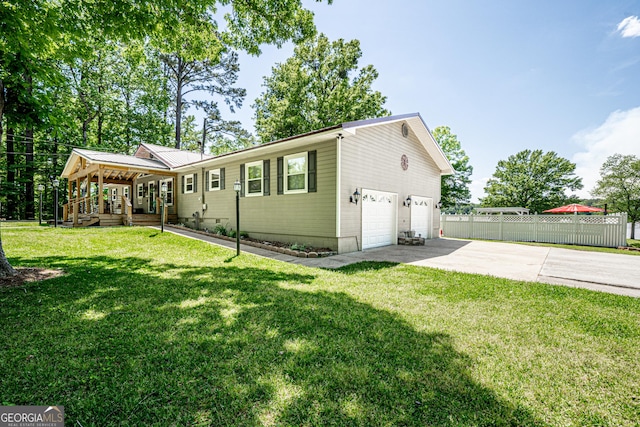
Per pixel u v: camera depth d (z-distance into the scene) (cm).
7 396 190
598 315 356
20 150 2223
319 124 2264
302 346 265
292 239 966
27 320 316
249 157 1119
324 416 178
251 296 411
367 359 245
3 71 480
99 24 521
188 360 238
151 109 2509
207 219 1352
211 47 715
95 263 627
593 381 221
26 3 424
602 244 1173
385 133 1070
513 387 211
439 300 409
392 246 1072
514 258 819
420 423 174
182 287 452
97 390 199
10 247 775
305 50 2294
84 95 2172
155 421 172
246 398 193
